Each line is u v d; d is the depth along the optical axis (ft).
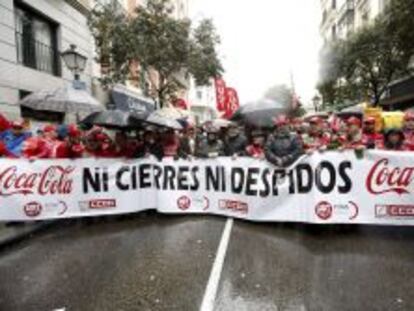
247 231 21.30
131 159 24.54
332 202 20.98
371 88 72.79
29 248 19.47
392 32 55.21
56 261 17.52
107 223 23.76
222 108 64.75
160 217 24.67
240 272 15.78
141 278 15.42
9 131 25.79
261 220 22.56
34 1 40.93
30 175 22.31
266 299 13.50
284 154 21.88
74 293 14.26
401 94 75.10
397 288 14.02
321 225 22.13
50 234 21.85
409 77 70.08
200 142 29.22
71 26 49.32
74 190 23.29
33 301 13.75
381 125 29.32
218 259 17.17
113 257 17.80
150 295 13.99
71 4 49.21
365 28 67.97
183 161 24.66
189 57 53.36
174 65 52.49
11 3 36.99
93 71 55.01
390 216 20.49
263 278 15.15
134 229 22.22
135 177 24.71
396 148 22.49
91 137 25.85
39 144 22.99
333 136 27.12
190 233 21.08
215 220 23.50
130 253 18.26
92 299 13.78
